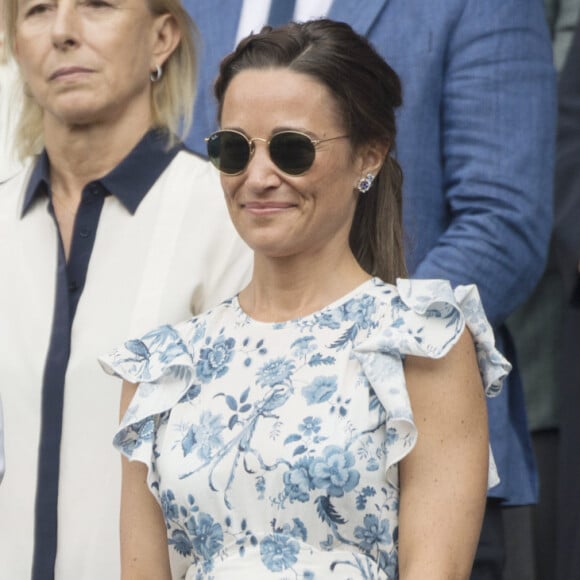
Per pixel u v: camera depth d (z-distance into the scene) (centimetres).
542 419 2464
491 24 2148
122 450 1609
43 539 1841
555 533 2430
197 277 1894
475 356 1578
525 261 2112
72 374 1867
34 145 2020
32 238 1942
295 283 1602
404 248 1808
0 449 1766
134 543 1619
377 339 1541
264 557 1509
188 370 1597
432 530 1516
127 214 1930
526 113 2145
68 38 1919
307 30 1600
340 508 1502
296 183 1567
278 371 1560
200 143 2194
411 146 2109
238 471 1526
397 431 1509
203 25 2236
